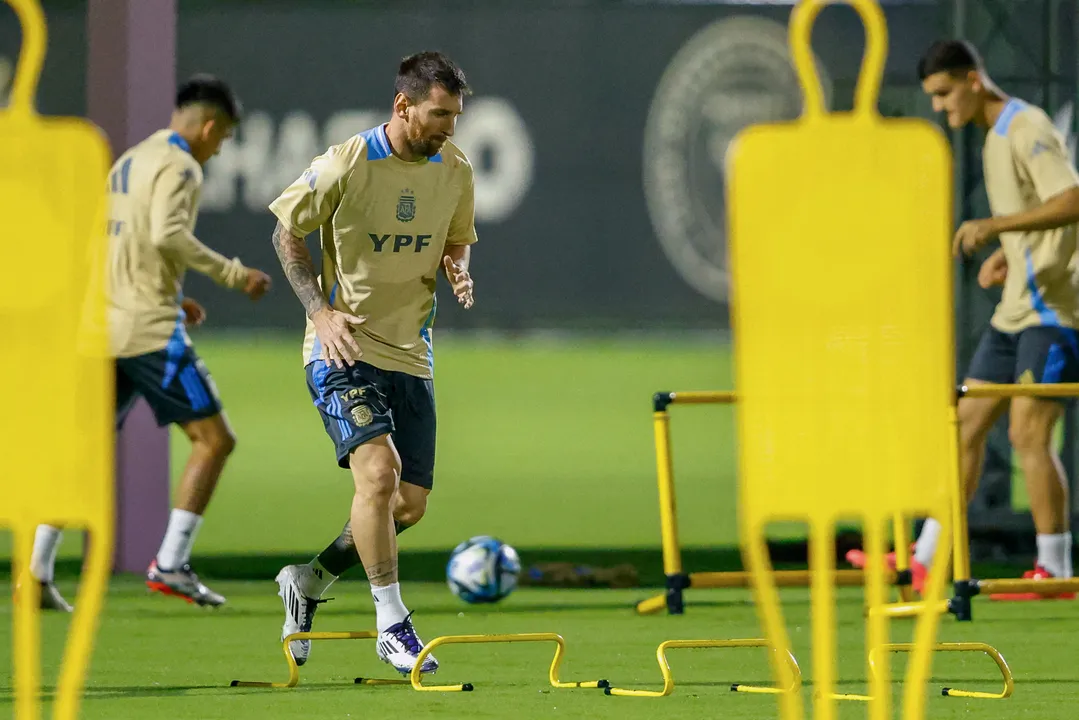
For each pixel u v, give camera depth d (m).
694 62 86.56
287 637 15.80
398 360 16.23
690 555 30.22
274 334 85.94
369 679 15.65
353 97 84.75
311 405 62.97
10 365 6.90
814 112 6.87
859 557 24.75
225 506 38.66
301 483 43.44
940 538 7.12
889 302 6.86
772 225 6.86
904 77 32.41
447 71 15.30
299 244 15.88
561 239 87.19
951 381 6.89
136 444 26.83
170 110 25.55
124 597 23.89
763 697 14.51
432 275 16.34
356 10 84.75
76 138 6.87
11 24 78.25
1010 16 31.19
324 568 16.75
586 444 54.12
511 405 65.44
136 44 25.23
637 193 87.06
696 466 48.41
